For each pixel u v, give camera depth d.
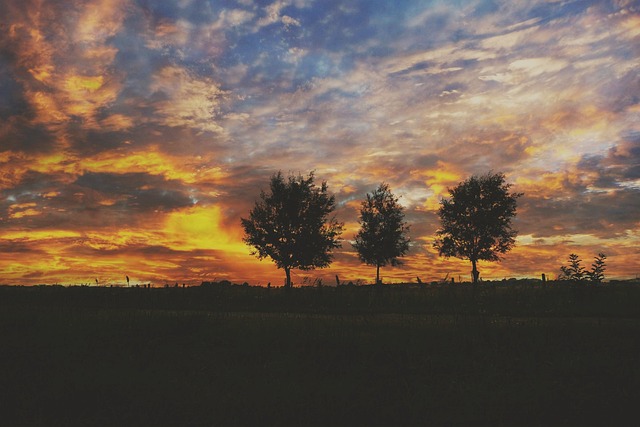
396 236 37.62
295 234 35.28
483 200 37.59
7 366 9.40
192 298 24.41
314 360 9.53
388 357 9.47
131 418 6.71
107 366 9.22
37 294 26.09
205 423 6.57
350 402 7.19
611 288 23.91
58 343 10.99
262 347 10.43
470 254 37.12
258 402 7.13
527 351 9.76
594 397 7.19
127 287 28.72
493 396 7.38
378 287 31.73
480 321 12.48
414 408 6.91
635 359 9.01
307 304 21.86
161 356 10.04
